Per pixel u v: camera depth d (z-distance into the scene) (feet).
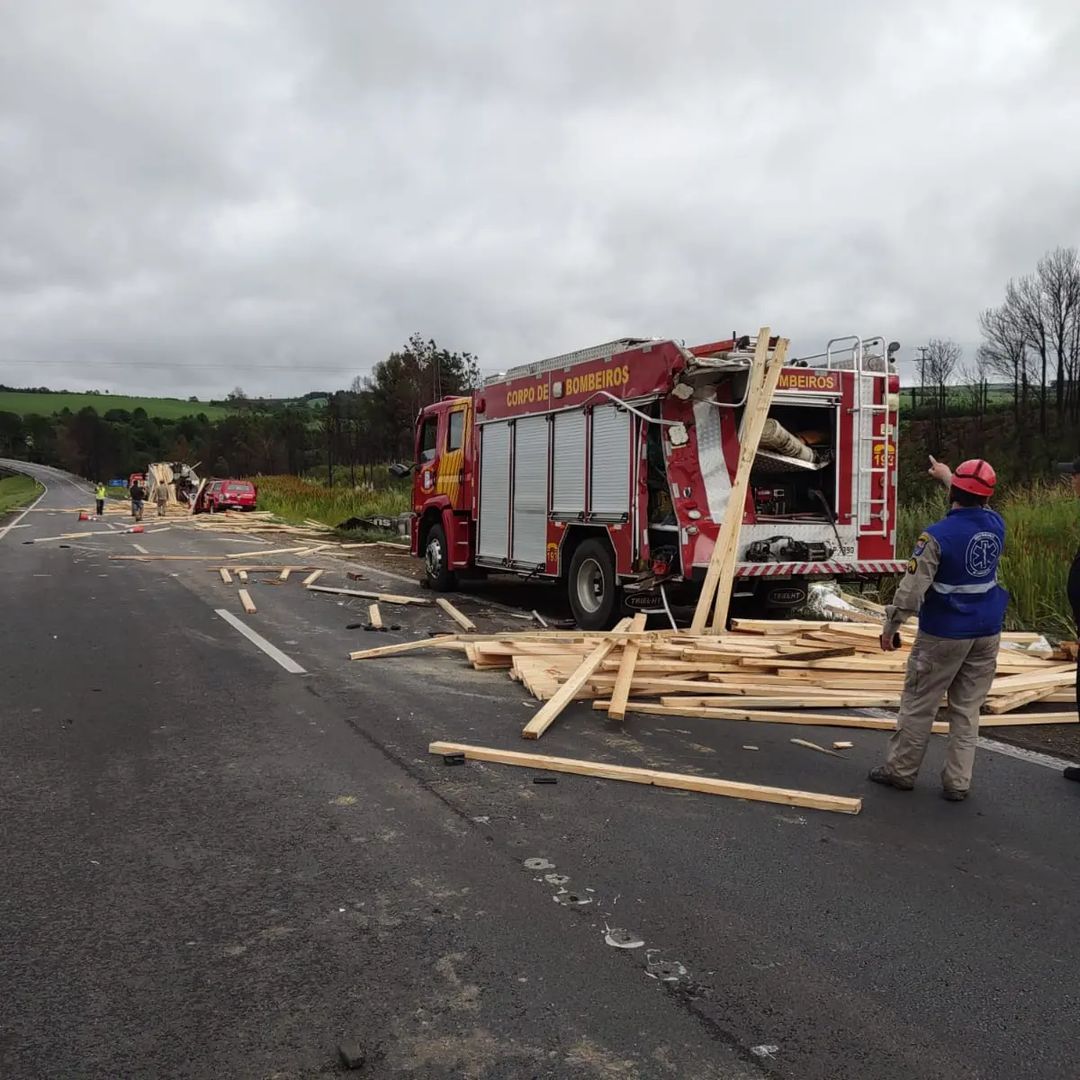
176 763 18.78
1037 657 26.20
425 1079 9.12
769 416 31.91
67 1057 9.47
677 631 28.50
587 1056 9.47
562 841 14.92
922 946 11.73
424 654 29.89
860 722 21.68
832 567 31.68
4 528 103.14
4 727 21.35
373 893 13.08
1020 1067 9.34
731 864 14.10
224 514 127.65
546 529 37.19
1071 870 14.02
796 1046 9.64
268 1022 10.07
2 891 13.17
